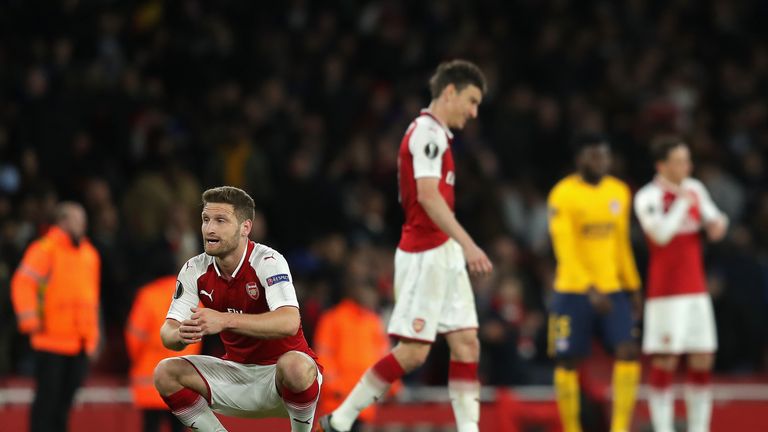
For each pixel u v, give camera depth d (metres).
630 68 61.88
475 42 60.00
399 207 51.62
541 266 48.34
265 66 56.19
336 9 60.84
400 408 39.47
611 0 65.00
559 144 55.72
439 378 42.03
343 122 54.53
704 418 33.12
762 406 41.31
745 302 47.25
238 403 21.41
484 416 39.31
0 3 53.91
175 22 56.88
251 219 20.92
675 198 32.81
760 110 61.19
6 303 39.28
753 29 66.81
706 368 33.19
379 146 52.78
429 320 24.52
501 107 56.19
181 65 55.09
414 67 58.69
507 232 50.47
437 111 24.95
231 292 20.83
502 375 41.78
